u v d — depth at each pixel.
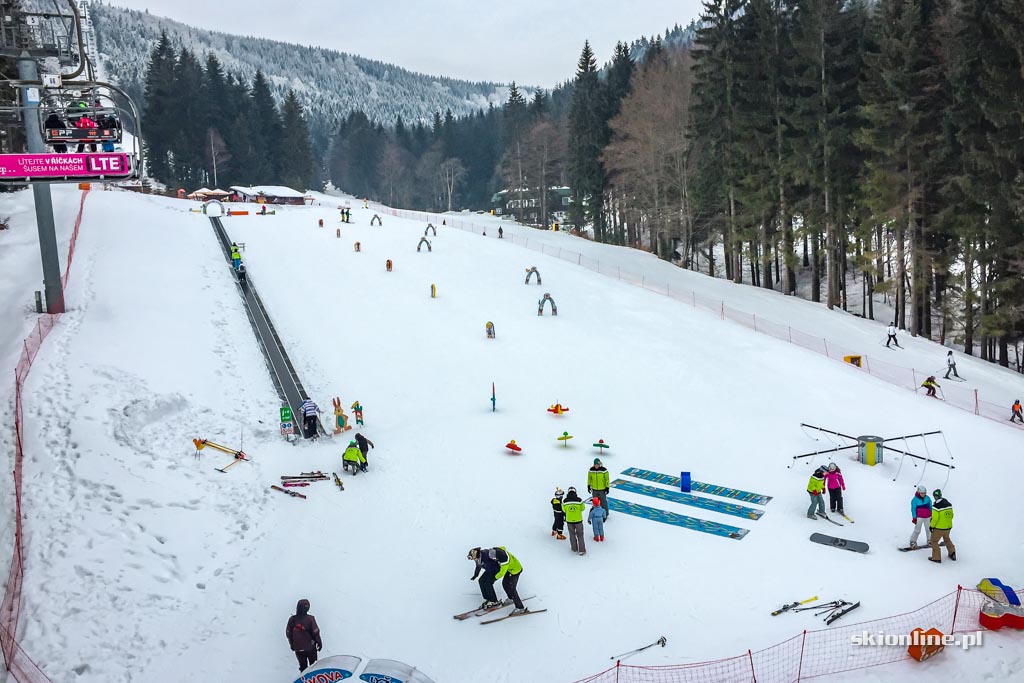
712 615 13.14
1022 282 36.31
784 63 48.00
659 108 60.09
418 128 165.50
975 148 35.53
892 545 15.71
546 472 19.67
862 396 26.39
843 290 50.56
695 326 34.91
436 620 13.06
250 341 27.94
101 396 19.80
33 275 28.59
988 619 12.30
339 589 14.02
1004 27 32.88
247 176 109.44
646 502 18.02
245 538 15.73
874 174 40.84
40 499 15.24
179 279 32.47
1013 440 22.27
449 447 21.22
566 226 93.06
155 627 12.60
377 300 35.44
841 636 12.28
